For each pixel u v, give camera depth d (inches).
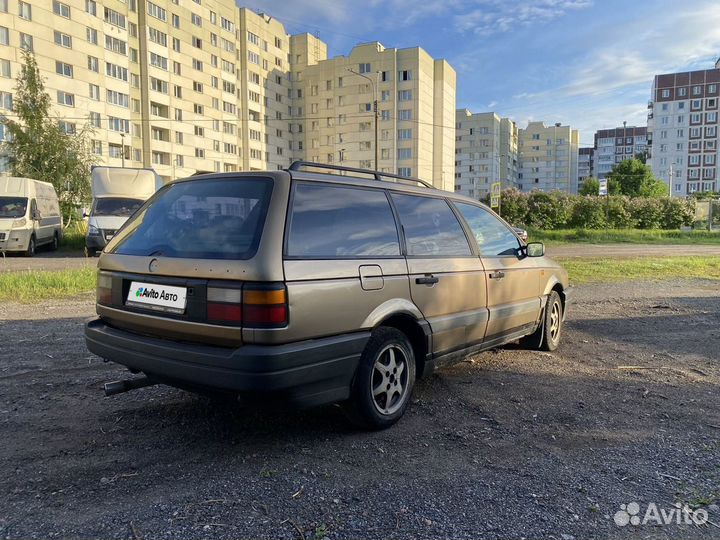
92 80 2057.1
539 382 184.4
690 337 257.8
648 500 106.3
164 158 2465.6
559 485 111.9
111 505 102.3
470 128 4308.6
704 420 149.6
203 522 96.4
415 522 97.2
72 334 249.0
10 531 93.1
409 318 147.3
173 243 131.2
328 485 110.8
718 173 4335.6
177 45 2486.5
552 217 1475.1
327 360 122.0
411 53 2817.4
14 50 1770.4
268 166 3203.7
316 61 3474.4
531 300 208.5
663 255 792.9
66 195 1102.4
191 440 133.4
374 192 149.5
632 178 3299.7
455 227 175.5
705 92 4333.2
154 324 127.1
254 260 113.7
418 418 149.9
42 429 139.3
